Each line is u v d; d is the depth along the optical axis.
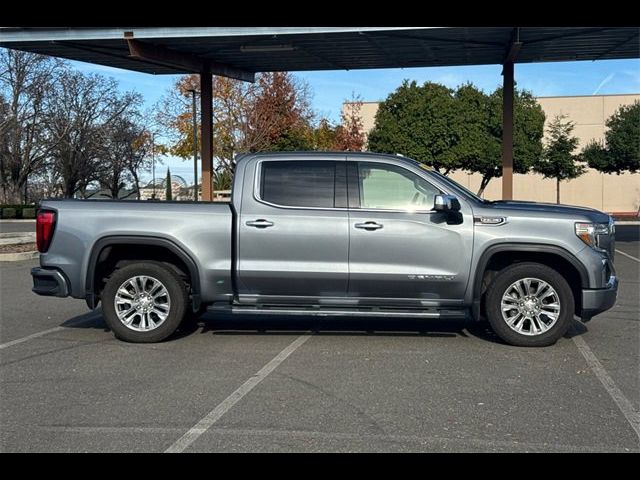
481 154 36.00
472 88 36.94
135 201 8.17
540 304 7.79
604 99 49.19
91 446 5.00
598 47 19.22
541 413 5.65
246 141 35.91
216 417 5.57
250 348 7.89
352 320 9.57
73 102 49.59
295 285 7.92
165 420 5.51
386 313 7.86
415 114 35.19
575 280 7.95
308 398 6.04
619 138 38.94
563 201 50.31
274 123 36.00
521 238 7.68
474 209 7.79
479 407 5.79
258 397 6.07
